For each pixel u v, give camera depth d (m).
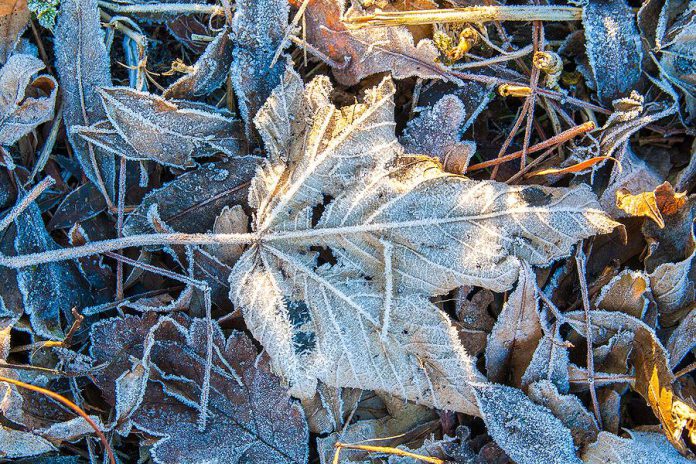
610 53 0.30
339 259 0.29
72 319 0.30
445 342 0.29
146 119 0.30
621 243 0.30
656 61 0.30
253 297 0.29
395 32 0.30
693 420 0.28
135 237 0.29
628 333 0.29
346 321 0.29
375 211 0.29
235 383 0.30
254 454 0.29
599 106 0.31
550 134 0.32
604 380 0.29
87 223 0.31
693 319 0.29
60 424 0.29
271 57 0.30
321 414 0.30
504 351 0.30
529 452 0.29
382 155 0.29
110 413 0.30
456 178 0.29
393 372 0.29
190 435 0.29
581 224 0.29
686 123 0.31
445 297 0.31
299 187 0.29
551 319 0.30
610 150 0.30
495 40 0.31
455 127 0.30
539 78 0.31
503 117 0.32
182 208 0.30
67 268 0.30
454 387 0.29
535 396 0.29
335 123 0.29
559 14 0.30
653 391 0.29
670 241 0.30
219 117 0.30
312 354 0.29
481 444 0.30
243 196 0.30
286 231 0.29
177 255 0.30
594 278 0.30
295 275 0.29
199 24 0.31
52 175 0.31
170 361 0.30
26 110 0.30
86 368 0.30
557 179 0.31
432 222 0.29
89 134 0.30
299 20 0.30
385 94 0.29
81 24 0.30
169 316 0.30
